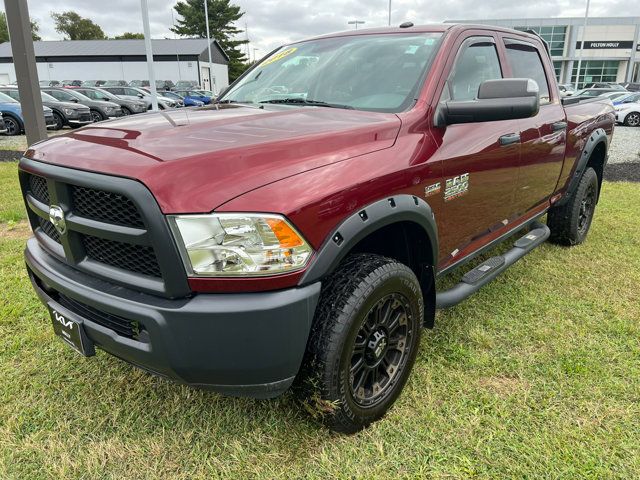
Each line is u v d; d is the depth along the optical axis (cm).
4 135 1503
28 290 353
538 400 239
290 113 241
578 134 408
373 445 211
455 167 249
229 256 166
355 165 198
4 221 532
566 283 377
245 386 179
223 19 6700
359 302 192
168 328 169
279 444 213
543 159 351
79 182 178
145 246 169
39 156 205
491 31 319
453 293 271
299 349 179
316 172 186
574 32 4869
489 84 237
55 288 204
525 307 336
